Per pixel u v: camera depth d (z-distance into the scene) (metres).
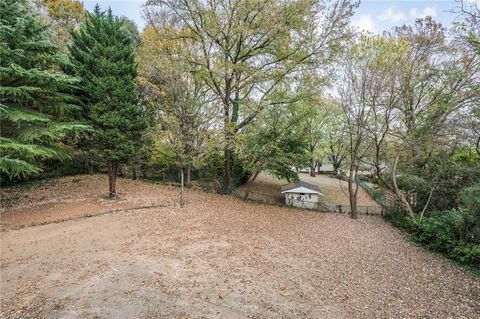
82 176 20.81
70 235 10.22
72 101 13.87
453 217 11.84
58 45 13.30
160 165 22.55
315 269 9.01
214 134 16.36
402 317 6.61
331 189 30.88
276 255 9.87
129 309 5.92
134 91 14.89
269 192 26.12
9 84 11.27
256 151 18.17
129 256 8.62
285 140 19.61
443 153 14.73
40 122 12.41
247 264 8.77
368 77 15.63
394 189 16.25
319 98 18.61
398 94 15.52
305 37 17.08
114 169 15.45
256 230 12.66
